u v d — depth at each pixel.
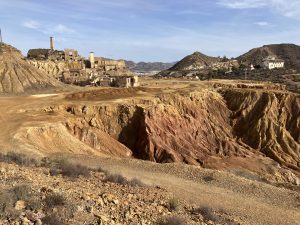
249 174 32.56
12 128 36.84
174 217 12.09
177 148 53.97
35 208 9.55
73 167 17.55
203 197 20.02
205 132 62.97
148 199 14.52
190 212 14.46
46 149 33.19
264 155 60.25
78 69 114.38
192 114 65.19
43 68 113.50
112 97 62.53
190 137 59.22
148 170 25.44
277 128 64.75
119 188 15.57
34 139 34.62
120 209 11.77
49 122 41.41
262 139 64.12
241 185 22.89
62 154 28.61
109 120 54.12
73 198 11.20
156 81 107.62
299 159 60.03
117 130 54.00
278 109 68.94
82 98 61.50
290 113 68.12
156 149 51.84
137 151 52.38
